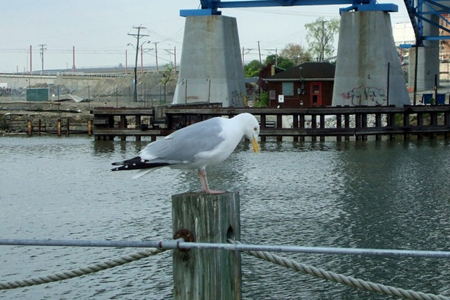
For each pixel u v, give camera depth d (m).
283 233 20.38
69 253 18.31
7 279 16.17
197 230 7.16
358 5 57.78
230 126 7.95
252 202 25.48
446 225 21.14
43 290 15.55
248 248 6.73
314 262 17.27
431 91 79.06
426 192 27.16
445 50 148.38
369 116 59.28
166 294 15.16
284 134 49.94
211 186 29.45
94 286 15.72
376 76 57.72
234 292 7.40
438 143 49.31
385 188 28.30
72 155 44.50
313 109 49.56
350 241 19.31
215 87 60.28
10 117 74.38
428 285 15.45
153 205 25.11
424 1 69.44
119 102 106.56
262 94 89.12
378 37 57.66
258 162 38.12
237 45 63.50
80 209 24.58
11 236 20.59
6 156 44.41
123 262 7.61
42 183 31.30
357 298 14.71
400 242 19.17
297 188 28.66
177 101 60.97
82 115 76.31
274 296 14.82
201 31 60.41
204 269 7.20
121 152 46.12
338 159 39.31
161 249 7.52
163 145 7.80
